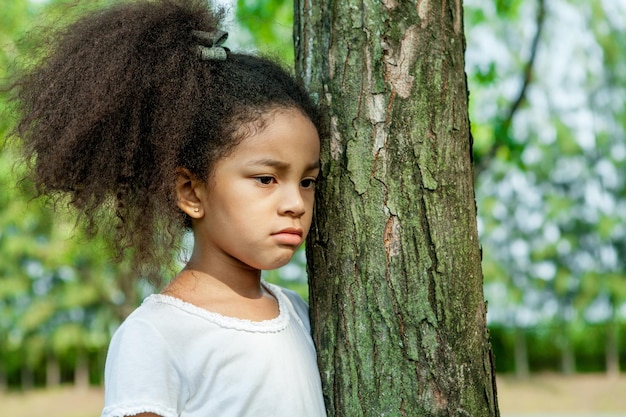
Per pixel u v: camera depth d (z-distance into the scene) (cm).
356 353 168
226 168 158
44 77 169
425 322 166
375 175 170
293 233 160
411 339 166
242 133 157
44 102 167
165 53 165
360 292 169
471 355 168
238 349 161
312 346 178
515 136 577
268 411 160
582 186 1282
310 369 171
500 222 1311
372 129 171
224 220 160
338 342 171
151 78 163
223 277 168
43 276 1100
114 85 162
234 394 158
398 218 168
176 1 175
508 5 581
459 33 180
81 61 166
